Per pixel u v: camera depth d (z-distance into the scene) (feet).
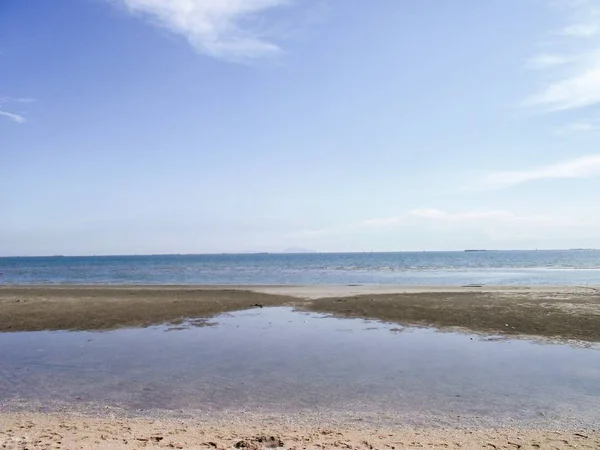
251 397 32.60
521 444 23.81
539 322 62.59
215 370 40.04
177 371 39.78
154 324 65.57
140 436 24.79
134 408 30.50
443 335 56.08
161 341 53.31
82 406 30.94
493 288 117.60
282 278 195.31
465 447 23.25
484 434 25.50
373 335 56.44
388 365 41.50
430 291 109.50
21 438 24.25
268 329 61.21
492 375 38.04
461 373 38.73
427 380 36.70
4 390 34.65
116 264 452.76
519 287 120.16
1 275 244.22
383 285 138.62
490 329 59.16
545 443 23.98
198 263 466.29
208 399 32.27
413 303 84.38
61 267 370.94
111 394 33.55
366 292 109.29
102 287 131.34
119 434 25.14
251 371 39.63
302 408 30.35
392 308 78.33
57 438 24.30
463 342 51.83
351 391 33.91
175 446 22.95
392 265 348.79
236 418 28.48
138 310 77.97
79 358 44.86
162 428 26.43
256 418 28.45
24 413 29.48
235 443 23.54
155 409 30.27
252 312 77.25
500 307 77.05
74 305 84.07
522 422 27.58
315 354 46.03
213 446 23.11
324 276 207.62
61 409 30.30
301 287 128.36
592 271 235.61
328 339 53.93
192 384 35.88
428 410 29.86
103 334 58.18
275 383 36.04
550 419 28.07
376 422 27.68
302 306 84.17
